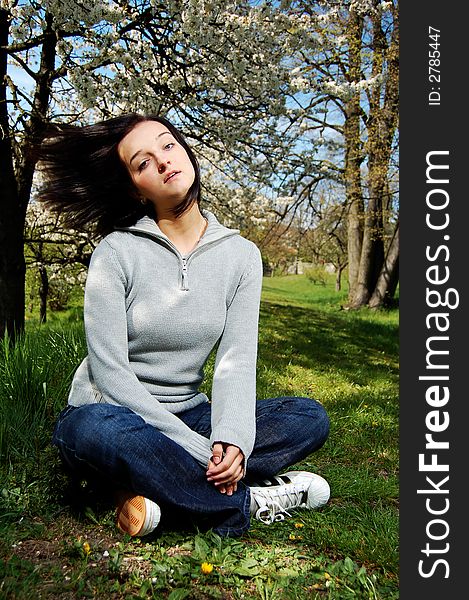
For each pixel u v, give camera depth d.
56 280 12.31
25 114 4.91
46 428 2.72
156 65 5.38
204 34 4.87
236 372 2.11
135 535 1.88
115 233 2.16
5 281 5.82
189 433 1.98
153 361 2.12
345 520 2.19
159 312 2.07
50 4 4.33
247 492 2.04
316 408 2.34
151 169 2.12
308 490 2.23
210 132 6.14
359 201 14.16
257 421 2.25
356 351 8.81
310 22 5.62
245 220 8.43
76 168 2.35
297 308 14.45
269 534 2.04
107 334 2.02
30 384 2.92
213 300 2.14
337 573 1.76
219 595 1.60
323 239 20.23
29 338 3.98
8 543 1.80
